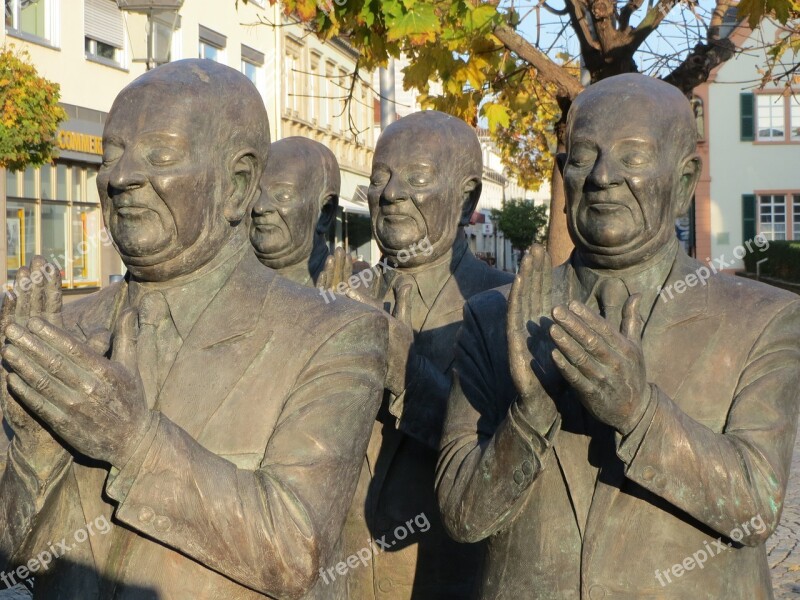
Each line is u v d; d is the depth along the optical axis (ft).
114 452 8.02
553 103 38.04
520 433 9.39
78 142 71.77
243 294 9.39
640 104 10.02
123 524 8.78
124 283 9.89
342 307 9.46
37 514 8.62
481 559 10.54
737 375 9.80
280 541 8.36
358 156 110.42
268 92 88.84
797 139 112.47
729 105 112.88
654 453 9.00
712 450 9.14
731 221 113.91
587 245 10.18
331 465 8.77
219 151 9.18
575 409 9.80
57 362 7.74
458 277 14.70
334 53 103.50
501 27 24.76
